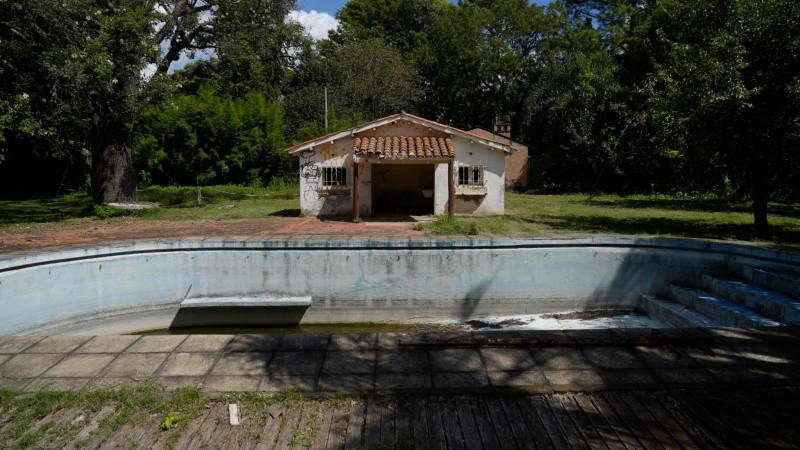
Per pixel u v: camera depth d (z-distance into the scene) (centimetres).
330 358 502
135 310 971
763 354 508
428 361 494
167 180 2973
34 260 841
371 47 3812
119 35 1455
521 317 1018
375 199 1880
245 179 3039
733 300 861
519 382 451
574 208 1867
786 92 1057
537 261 1040
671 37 2412
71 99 1454
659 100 1295
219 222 1402
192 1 1903
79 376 470
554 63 3481
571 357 500
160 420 404
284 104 3678
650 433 382
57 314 873
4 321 795
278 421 402
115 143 1722
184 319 1012
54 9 1384
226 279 1012
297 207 1830
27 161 2580
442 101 4081
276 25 2077
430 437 380
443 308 1031
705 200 2191
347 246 1012
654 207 1912
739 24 1131
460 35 3800
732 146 1172
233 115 2958
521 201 2238
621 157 2717
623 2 3769
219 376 468
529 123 3691
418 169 1894
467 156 1568
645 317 991
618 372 470
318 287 1016
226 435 385
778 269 873
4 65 1409
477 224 1313
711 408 413
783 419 398
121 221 1438
